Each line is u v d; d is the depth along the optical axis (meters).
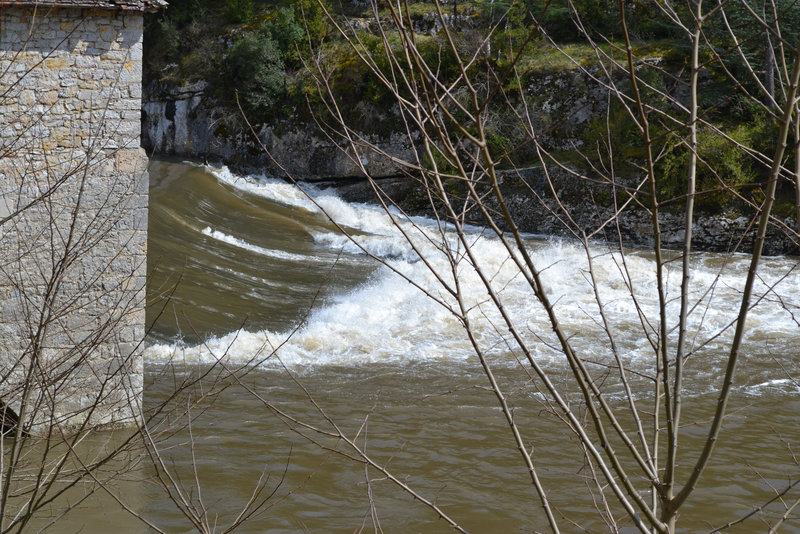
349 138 3.74
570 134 31.89
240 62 36.41
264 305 20.97
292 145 35.97
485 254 25.22
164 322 18.23
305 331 19.08
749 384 15.98
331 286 23.03
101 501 10.44
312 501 11.01
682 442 13.20
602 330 19.44
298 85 35.69
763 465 12.41
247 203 30.61
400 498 11.23
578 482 11.75
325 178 35.59
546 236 29.94
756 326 19.53
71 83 12.18
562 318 20.36
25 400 5.20
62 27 12.02
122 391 12.55
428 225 31.14
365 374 16.47
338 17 21.83
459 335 19.16
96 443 11.91
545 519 10.66
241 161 36.81
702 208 28.72
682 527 10.52
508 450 12.83
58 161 12.20
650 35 30.11
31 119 11.13
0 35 11.73
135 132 12.59
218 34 39.38
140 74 12.51
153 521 10.12
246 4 39.72
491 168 3.10
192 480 11.32
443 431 13.52
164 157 38.09
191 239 24.73
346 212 31.66
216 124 37.25
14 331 11.99
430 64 21.56
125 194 11.41
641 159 29.78
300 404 14.55
